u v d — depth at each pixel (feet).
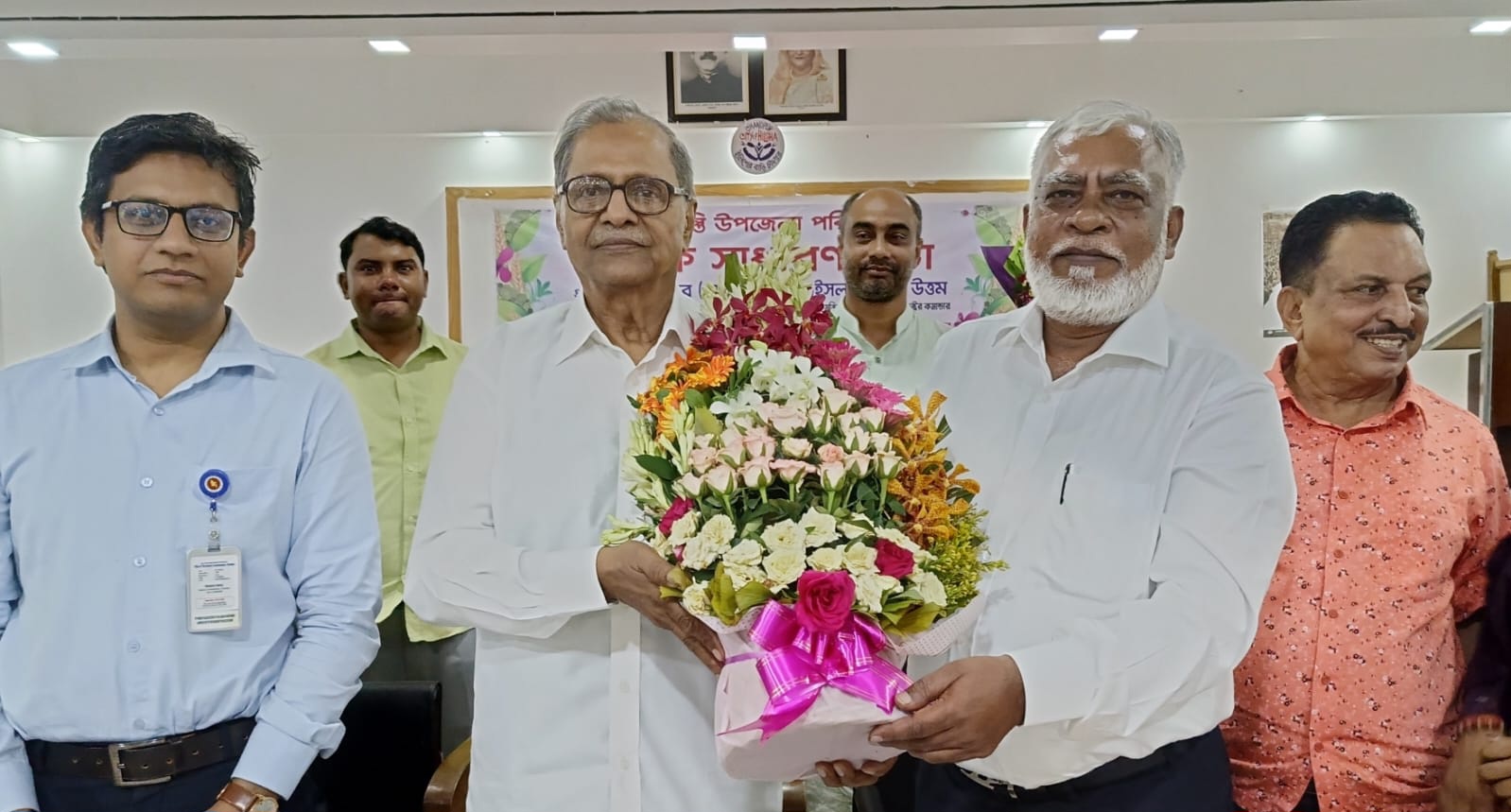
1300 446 5.53
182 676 4.54
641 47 6.84
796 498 3.61
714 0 6.43
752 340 4.03
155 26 6.36
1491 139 8.61
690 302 4.96
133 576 4.54
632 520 4.42
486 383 4.82
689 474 3.66
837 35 6.63
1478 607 5.53
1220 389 4.58
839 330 8.61
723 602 3.49
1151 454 4.63
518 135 9.25
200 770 4.56
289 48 6.67
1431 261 8.72
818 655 3.47
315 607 4.81
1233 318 8.87
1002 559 4.70
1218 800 4.71
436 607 4.49
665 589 3.77
